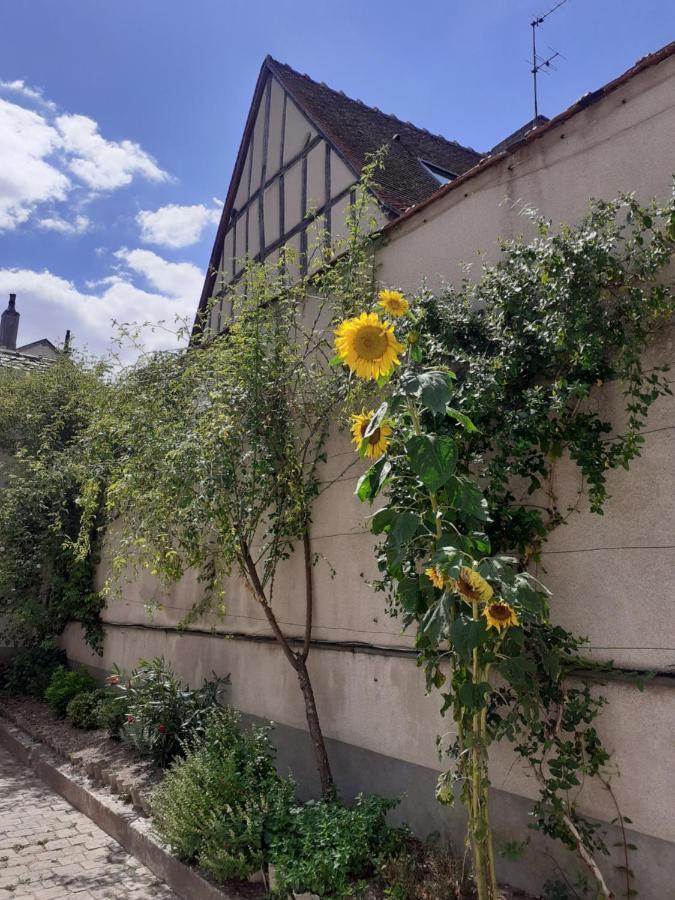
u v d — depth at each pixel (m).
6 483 10.82
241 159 9.38
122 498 5.89
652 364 3.62
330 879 3.80
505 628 3.20
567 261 3.66
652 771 3.36
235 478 5.22
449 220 5.06
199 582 7.36
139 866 5.01
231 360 5.36
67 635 10.56
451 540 3.30
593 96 4.10
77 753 7.13
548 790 3.55
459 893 3.59
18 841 5.47
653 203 3.56
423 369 3.78
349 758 5.11
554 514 3.89
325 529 5.62
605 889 3.32
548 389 3.81
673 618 3.38
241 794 4.68
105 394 6.76
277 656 6.05
